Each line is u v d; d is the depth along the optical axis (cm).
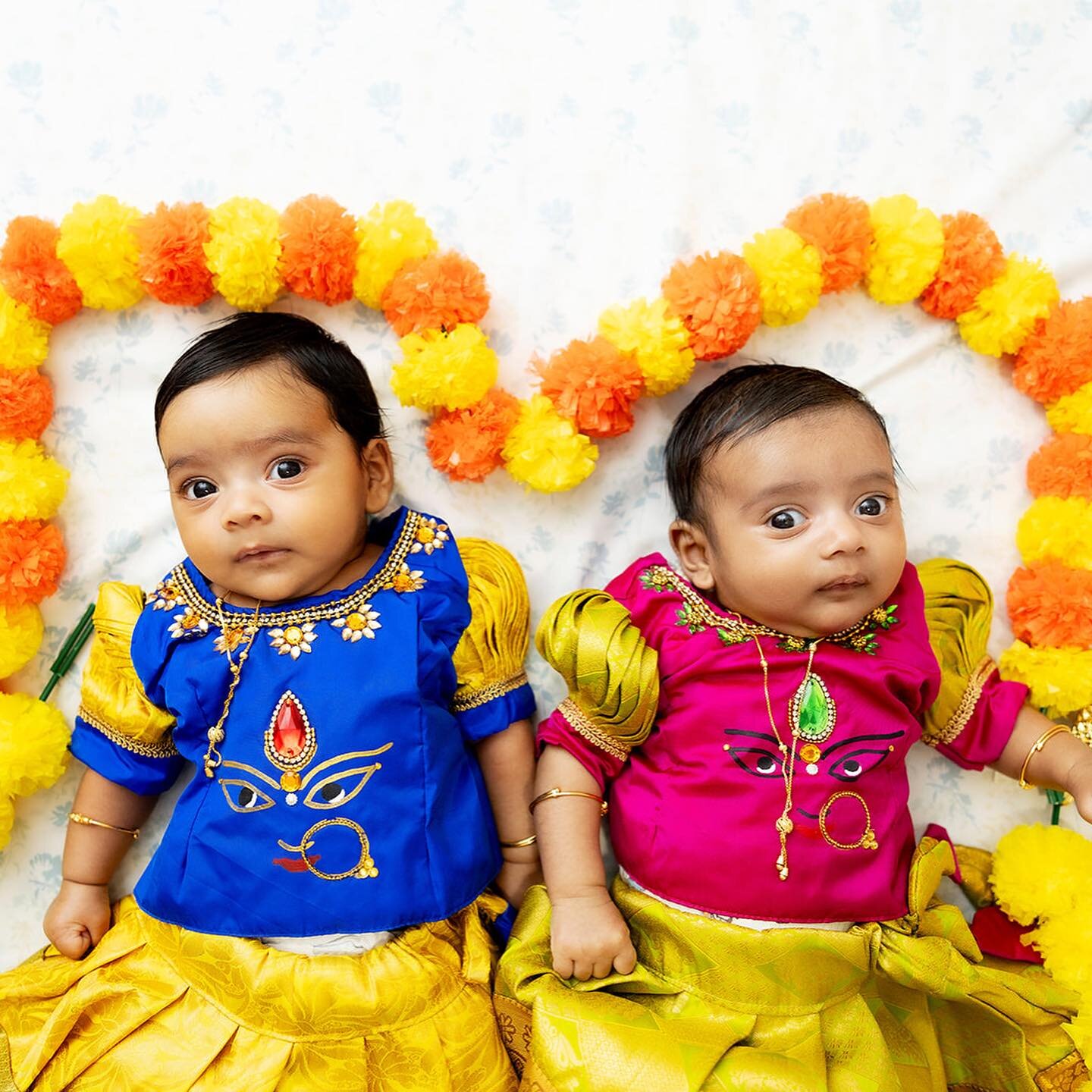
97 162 114
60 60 114
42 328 111
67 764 112
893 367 116
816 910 96
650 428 115
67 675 112
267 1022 96
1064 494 113
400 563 101
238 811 95
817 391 97
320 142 114
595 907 98
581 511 115
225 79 114
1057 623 109
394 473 111
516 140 115
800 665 98
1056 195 117
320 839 95
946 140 117
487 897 108
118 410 113
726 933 96
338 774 95
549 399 108
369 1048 96
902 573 101
